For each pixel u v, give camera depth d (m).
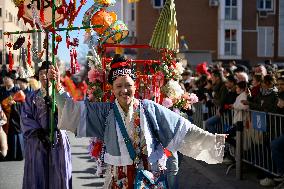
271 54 34.91
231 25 34.19
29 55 5.01
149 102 4.09
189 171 8.66
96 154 5.12
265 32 34.81
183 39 31.59
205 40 34.19
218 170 8.70
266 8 34.81
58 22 4.88
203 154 4.21
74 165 9.34
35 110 5.65
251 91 9.12
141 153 4.02
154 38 6.70
